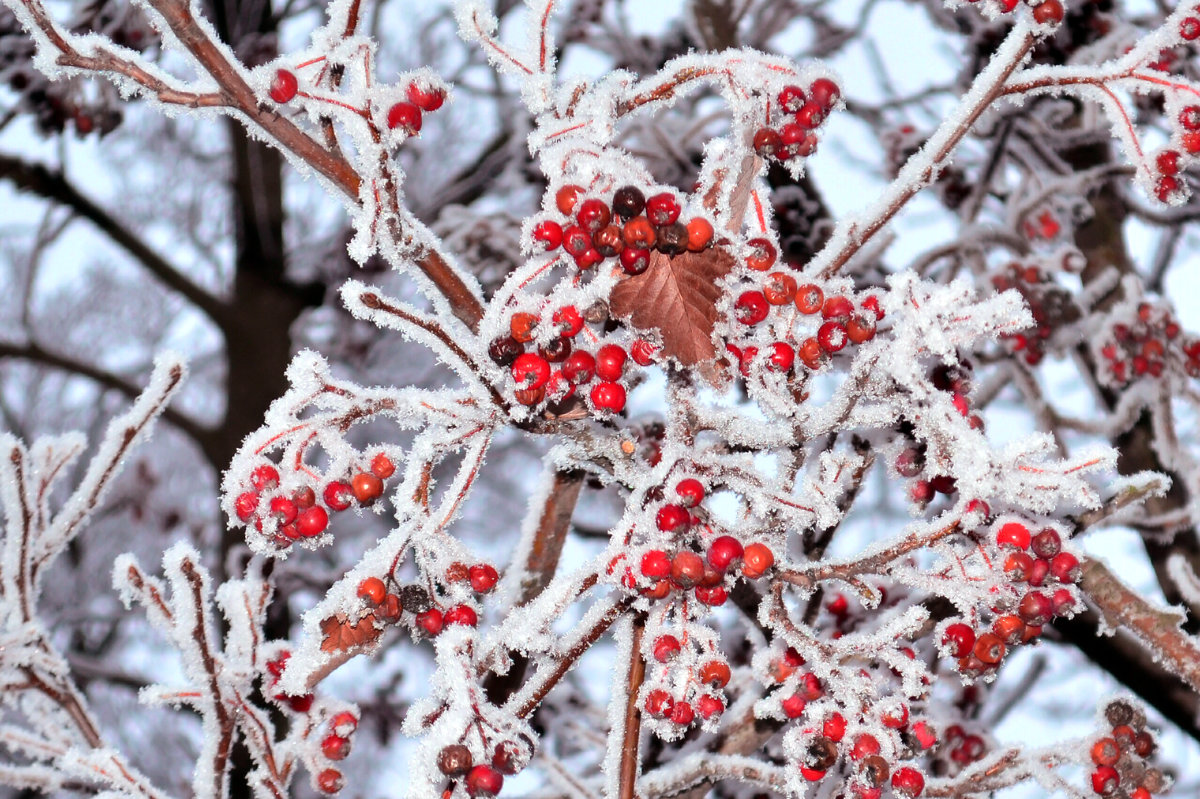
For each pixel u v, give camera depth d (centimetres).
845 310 77
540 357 75
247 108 75
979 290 144
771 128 77
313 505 77
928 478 84
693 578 75
